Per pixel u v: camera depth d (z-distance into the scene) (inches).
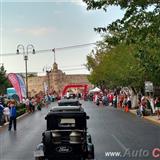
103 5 902.4
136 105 2797.7
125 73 2465.6
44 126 1742.1
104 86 4744.1
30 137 1341.0
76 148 787.4
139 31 904.9
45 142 788.0
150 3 885.2
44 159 791.1
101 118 2116.1
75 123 847.1
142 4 880.3
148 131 1460.4
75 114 847.1
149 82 2065.7
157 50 1309.1
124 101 2805.1
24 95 2751.0
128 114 2397.9
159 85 2258.9
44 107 3435.0
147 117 2044.8
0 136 1384.1
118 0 891.4
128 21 906.7
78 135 792.3
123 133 1406.3
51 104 3951.8
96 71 4308.6
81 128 847.1
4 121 1865.2
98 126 1685.5
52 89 6264.8
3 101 2176.4
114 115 2322.8
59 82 6727.4
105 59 3462.1
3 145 1146.7
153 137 1269.7
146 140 1194.0
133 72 2342.5
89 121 1942.7
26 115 2471.7
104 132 1448.1
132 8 889.5
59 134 793.6
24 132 1508.4
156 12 895.7
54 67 6717.5
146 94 2514.8
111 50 3142.2
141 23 903.1
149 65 1457.9
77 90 6343.5
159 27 894.4
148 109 2169.0
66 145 787.4
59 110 866.8
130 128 1583.4
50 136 787.4
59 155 788.0
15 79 2650.1
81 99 5359.3
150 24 899.4
